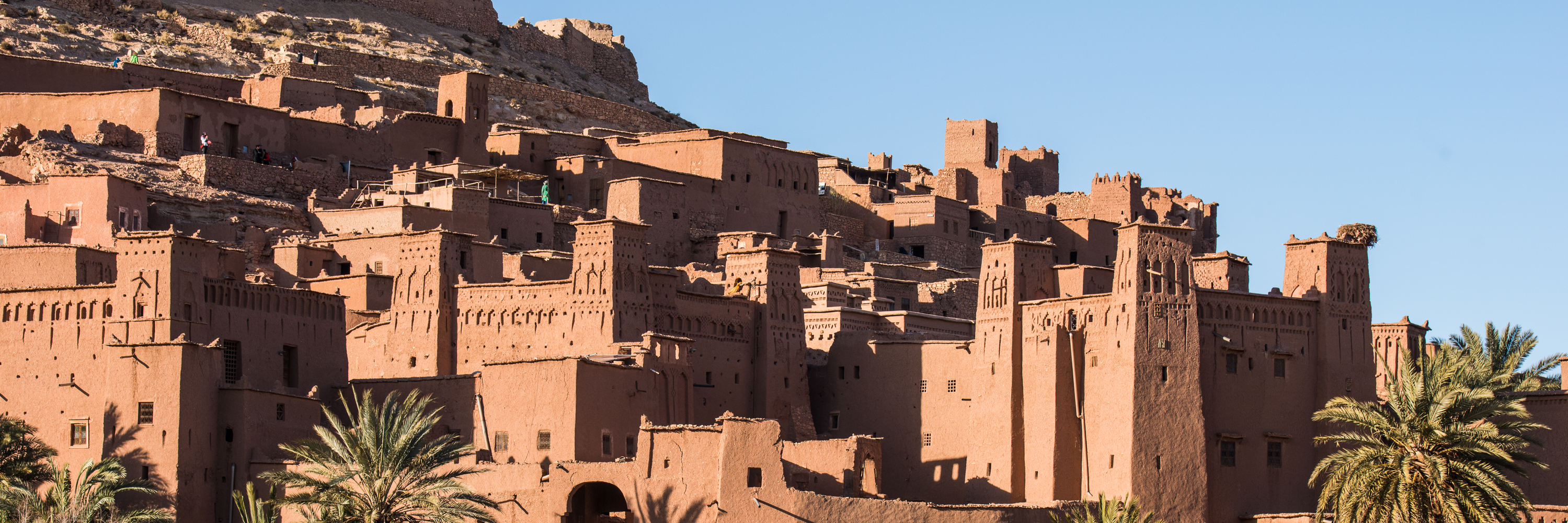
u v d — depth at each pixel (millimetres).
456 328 93312
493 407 83250
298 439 82562
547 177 130875
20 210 105188
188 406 79250
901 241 138250
